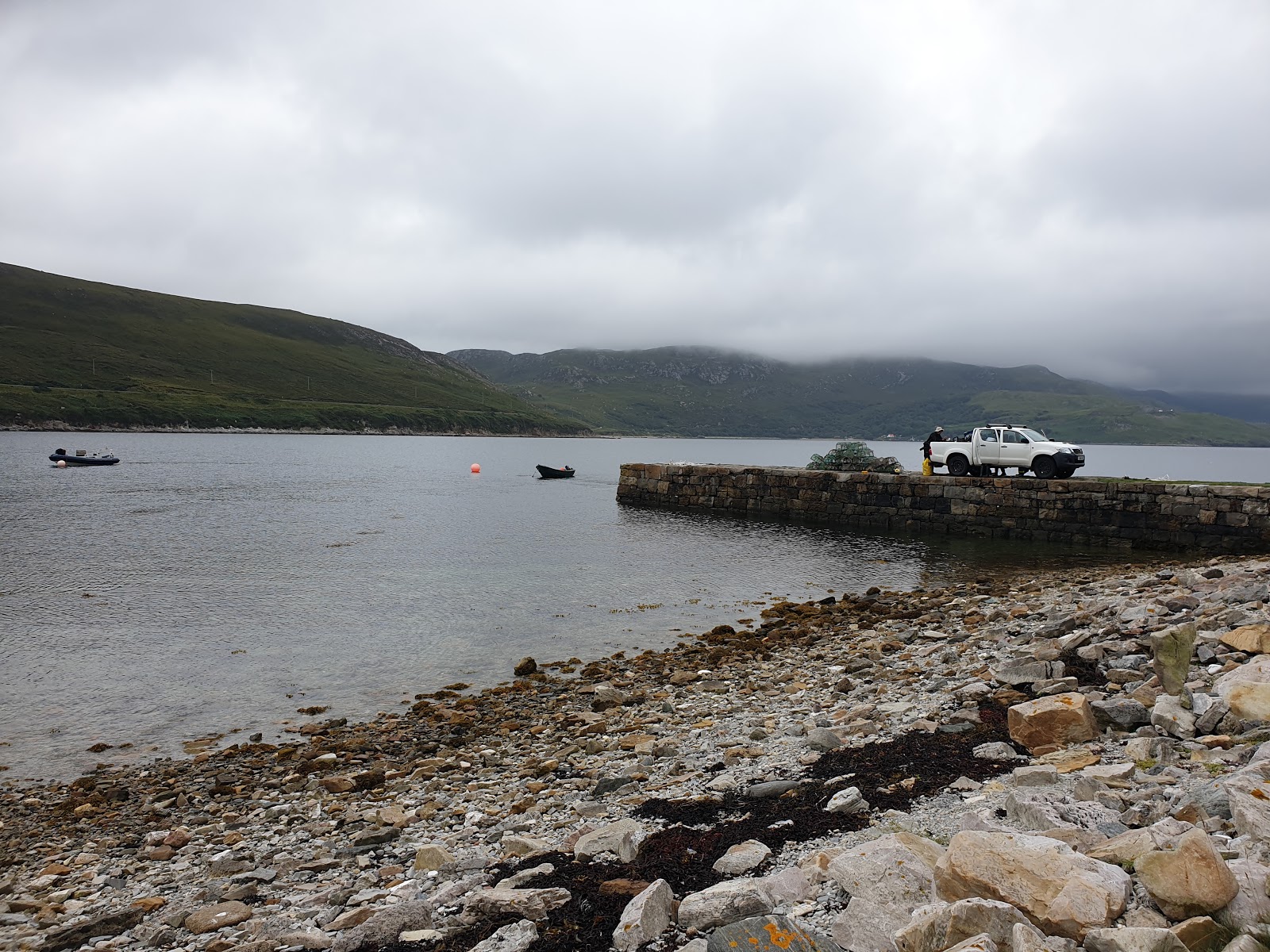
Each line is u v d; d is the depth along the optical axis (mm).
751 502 54000
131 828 11117
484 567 34375
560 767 12141
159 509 54125
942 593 27422
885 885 5520
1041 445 43719
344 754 13898
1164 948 4125
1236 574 21234
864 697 14266
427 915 6594
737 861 6723
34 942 7480
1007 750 9289
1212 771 7469
